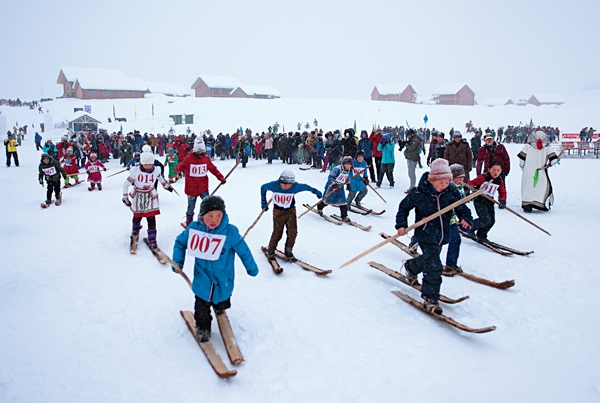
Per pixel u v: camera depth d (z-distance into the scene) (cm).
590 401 298
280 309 421
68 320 390
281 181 529
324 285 491
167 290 463
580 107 6262
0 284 474
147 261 561
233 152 2205
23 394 283
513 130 3878
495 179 625
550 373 332
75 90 7750
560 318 421
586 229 747
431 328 400
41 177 937
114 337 362
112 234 696
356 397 289
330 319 405
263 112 5353
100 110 5712
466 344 375
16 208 918
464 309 442
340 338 370
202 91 8738
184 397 285
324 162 1582
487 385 312
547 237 702
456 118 5600
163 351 342
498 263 580
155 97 7244
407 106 6191
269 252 554
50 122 4609
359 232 736
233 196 1059
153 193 596
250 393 291
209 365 323
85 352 337
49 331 369
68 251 602
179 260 350
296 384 302
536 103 10888
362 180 863
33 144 3478
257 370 318
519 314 430
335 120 5050
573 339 383
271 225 764
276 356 337
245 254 352
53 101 7294
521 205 957
